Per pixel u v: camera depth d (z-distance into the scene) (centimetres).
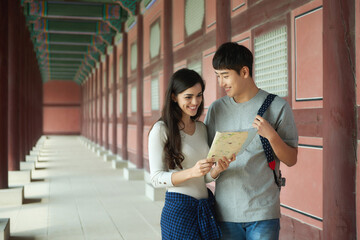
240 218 236
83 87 3547
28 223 614
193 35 728
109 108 1950
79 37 1848
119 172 1259
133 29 1303
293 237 428
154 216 661
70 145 2636
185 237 232
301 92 410
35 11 1300
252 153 238
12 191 746
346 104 326
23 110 1332
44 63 2723
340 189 328
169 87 238
